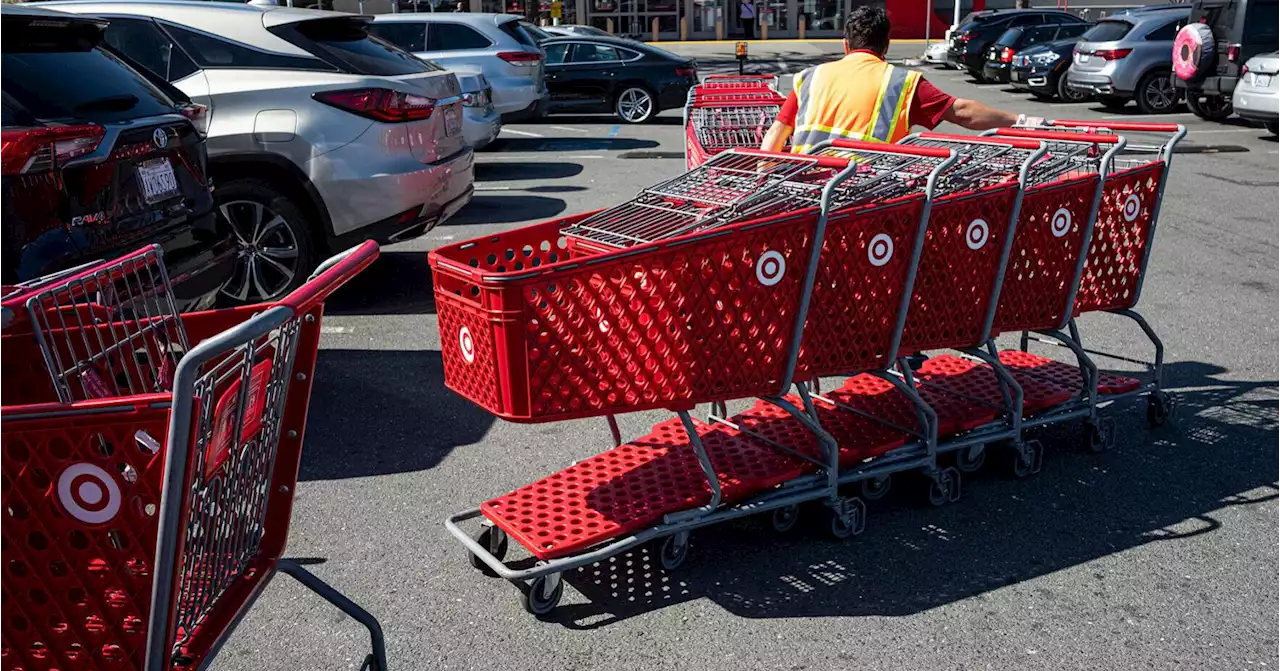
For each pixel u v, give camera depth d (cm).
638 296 342
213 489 233
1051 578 372
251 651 334
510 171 1330
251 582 255
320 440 500
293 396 262
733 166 417
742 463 414
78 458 207
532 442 500
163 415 203
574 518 371
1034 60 2105
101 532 212
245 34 690
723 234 348
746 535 407
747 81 941
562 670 324
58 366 290
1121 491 441
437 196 721
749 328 364
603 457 425
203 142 545
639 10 4153
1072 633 338
